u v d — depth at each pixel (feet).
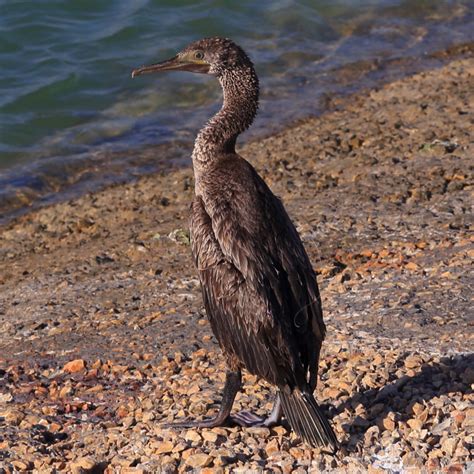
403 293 38.81
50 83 77.51
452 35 83.56
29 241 55.36
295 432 27.89
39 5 86.89
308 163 58.29
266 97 73.82
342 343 35.40
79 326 42.01
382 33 84.48
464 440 27.40
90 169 65.67
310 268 29.86
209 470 28.02
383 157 56.49
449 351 33.50
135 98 75.61
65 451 30.99
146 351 38.47
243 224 29.50
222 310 29.37
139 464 29.07
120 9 87.76
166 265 47.98
